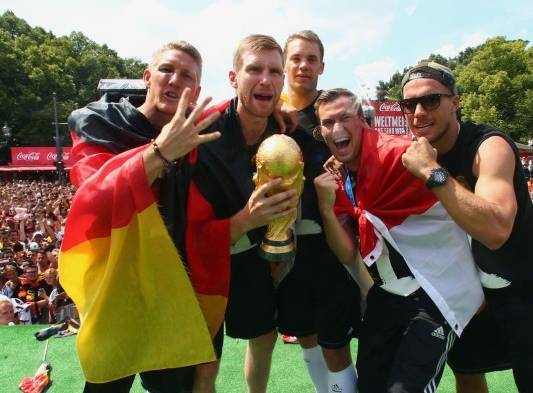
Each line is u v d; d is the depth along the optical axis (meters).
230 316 3.22
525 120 44.09
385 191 2.68
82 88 61.22
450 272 2.62
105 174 2.31
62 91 55.44
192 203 2.59
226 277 2.64
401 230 2.65
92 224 2.33
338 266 3.13
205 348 2.52
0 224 14.16
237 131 2.74
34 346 4.97
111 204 2.28
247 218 2.49
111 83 3.14
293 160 2.44
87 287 2.45
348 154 2.75
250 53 2.61
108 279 2.33
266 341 3.49
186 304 2.48
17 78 52.53
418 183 2.62
